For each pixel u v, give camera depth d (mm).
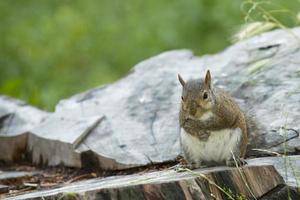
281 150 10117
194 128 9406
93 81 17812
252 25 10805
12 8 20953
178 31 18594
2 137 12375
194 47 18391
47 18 19609
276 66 11820
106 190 8266
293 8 16734
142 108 11844
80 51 18797
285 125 9953
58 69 18594
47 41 18922
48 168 11641
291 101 10914
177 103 11766
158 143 10875
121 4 20016
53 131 11773
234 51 12820
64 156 11383
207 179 8422
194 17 18734
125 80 12891
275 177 8805
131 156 10625
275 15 16766
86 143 11242
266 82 11516
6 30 19922
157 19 18766
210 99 9336
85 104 12398
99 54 18797
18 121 12781
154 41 18375
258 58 12266
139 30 18641
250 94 11344
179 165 9984
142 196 8281
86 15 19875
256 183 8695
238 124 9523
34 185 10586
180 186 8320
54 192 8742
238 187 8641
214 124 9352
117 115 11797
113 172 10711
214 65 12562
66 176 11117
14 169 11984
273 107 10891
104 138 11281
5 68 18672
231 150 9438
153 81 12523
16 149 12289
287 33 12891
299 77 11438
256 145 10281
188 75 12438
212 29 18750
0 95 13852
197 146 9500
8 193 10250
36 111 13031
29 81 17625
